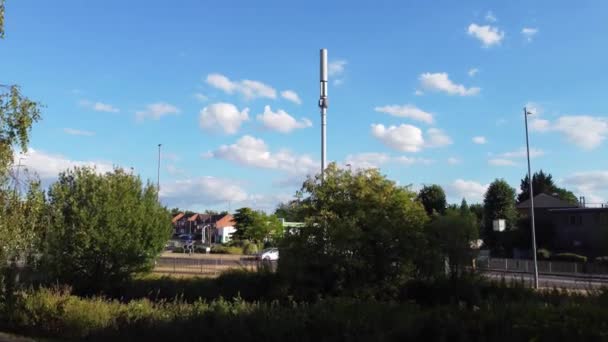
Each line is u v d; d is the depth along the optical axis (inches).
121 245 752.3
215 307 454.6
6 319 548.4
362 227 529.0
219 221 5487.2
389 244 521.3
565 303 387.9
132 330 459.5
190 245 3189.0
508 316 339.9
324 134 672.4
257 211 3462.1
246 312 427.2
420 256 527.2
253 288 625.0
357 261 511.5
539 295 486.3
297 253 536.4
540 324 312.8
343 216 534.9
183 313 467.5
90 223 745.0
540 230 2723.9
